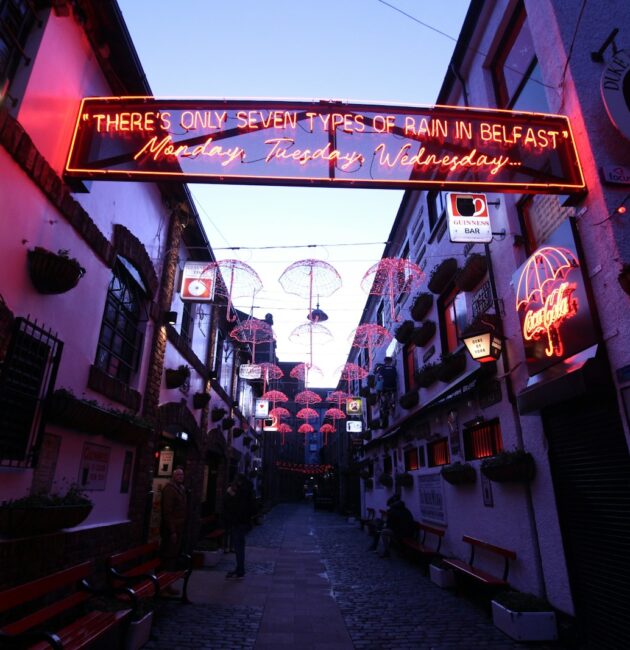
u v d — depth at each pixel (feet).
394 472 47.91
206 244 35.94
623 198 15.64
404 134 18.26
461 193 23.30
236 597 22.76
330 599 22.97
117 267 22.81
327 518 88.22
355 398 69.00
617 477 14.88
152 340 26.94
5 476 13.37
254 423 83.46
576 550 16.99
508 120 18.11
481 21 26.09
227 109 18.17
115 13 18.15
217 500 48.42
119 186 22.39
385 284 32.50
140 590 16.94
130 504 23.48
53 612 12.39
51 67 16.08
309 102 18.44
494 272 24.27
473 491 25.93
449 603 22.25
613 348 14.88
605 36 18.08
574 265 16.52
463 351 28.86
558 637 16.53
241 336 45.21
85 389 18.54
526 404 17.88
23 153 13.73
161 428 28.30
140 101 17.81
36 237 14.84
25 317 14.21
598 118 16.79
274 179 17.24
